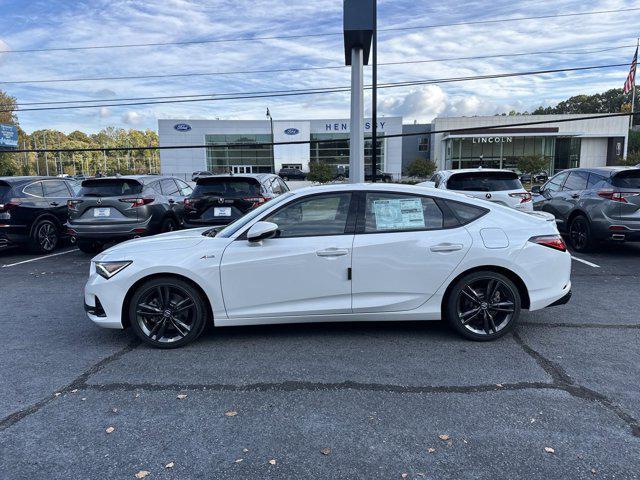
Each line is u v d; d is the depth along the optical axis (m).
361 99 10.65
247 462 2.68
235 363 4.05
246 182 9.02
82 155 118.94
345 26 9.90
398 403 3.32
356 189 4.50
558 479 2.49
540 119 54.97
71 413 3.25
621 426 2.98
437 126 57.34
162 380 3.75
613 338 4.55
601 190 8.59
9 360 4.23
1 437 2.96
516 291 4.41
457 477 2.52
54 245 10.48
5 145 61.66
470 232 4.39
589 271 7.58
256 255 4.30
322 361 4.06
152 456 2.75
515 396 3.39
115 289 4.32
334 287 4.34
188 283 4.34
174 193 10.74
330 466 2.63
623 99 95.12
